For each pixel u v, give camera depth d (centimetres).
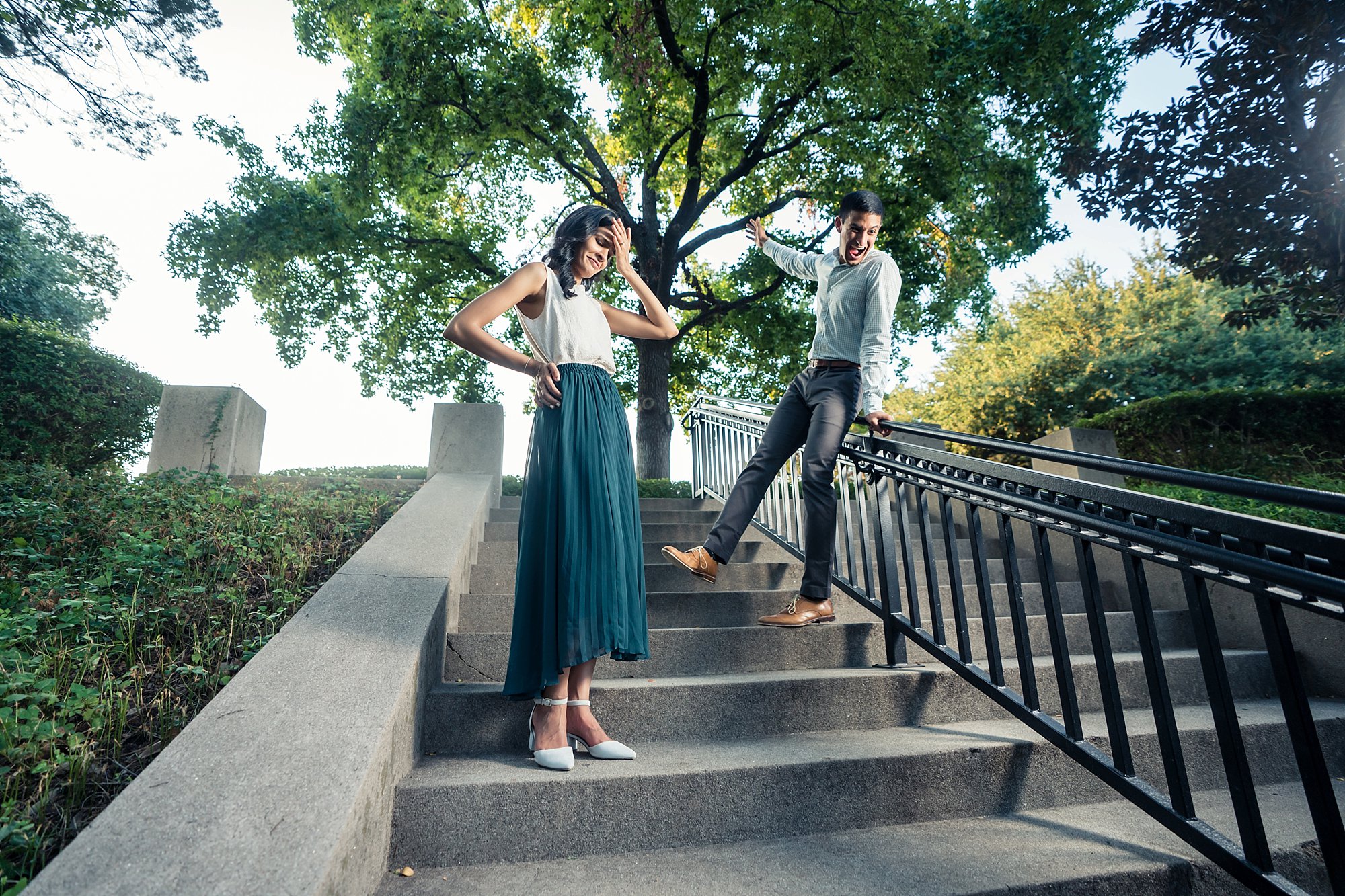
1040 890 151
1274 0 555
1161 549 158
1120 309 1513
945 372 1627
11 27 809
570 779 177
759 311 1266
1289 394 761
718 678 246
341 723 162
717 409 554
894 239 1095
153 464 521
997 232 1141
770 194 1315
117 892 110
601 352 224
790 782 189
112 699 210
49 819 160
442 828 169
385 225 1184
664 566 364
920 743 210
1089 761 179
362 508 445
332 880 122
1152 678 164
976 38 1038
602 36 1014
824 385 287
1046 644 319
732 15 1012
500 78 1002
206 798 134
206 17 903
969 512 229
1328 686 294
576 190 1334
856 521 427
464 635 258
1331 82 554
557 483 205
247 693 174
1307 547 126
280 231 1077
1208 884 163
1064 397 1299
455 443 549
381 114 1065
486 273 1276
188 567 321
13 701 182
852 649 284
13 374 648
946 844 177
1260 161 595
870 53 930
